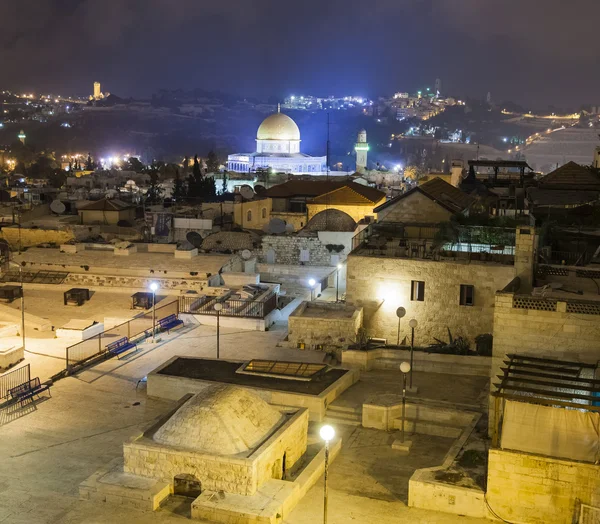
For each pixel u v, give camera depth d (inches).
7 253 2955.2
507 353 1385.3
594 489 1155.3
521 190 3255.4
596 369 1302.9
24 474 1355.8
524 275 1598.2
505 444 1208.2
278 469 1326.3
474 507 1217.4
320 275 2878.9
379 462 1417.3
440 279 2023.9
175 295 2603.3
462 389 1729.8
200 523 1186.6
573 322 1338.6
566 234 2222.0
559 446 1186.0
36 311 2432.3
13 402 1663.4
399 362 1884.8
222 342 2111.2
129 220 4013.3
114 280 2684.5
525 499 1191.6
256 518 1165.7
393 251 2170.3
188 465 1262.3
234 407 1330.0
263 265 2915.8
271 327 2263.8
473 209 2802.7
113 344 2042.3
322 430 1130.0
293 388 1652.3
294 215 4047.7
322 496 1282.0
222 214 4124.0
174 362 1823.3
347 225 3078.2
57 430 1550.2
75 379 1835.6
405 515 1223.5
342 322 2018.9
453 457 1337.4
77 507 1237.1
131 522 1191.6
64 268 2748.5
